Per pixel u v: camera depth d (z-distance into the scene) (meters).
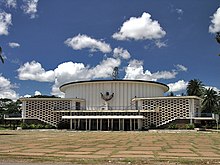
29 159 12.23
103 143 22.28
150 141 24.84
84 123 57.41
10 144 21.14
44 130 53.72
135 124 55.69
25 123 58.50
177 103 54.56
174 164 11.05
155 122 55.50
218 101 84.12
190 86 92.06
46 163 11.17
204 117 53.41
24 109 60.12
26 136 33.16
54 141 24.62
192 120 53.75
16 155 13.64
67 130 53.75
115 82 63.94
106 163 11.20
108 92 63.72
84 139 27.62
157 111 54.97
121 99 63.53
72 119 57.66
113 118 55.00
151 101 56.88
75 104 61.47
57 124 58.62
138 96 63.94
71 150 16.47
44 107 60.03
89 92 65.19
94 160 11.89
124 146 19.47
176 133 42.38
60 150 16.45
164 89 74.44
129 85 64.12
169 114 54.84
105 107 63.09
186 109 53.69
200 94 88.81
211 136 33.62
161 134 39.22
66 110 58.31
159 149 17.31
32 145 20.19
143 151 16.03
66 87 72.94
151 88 65.88
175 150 16.72
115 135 36.41
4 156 13.20
